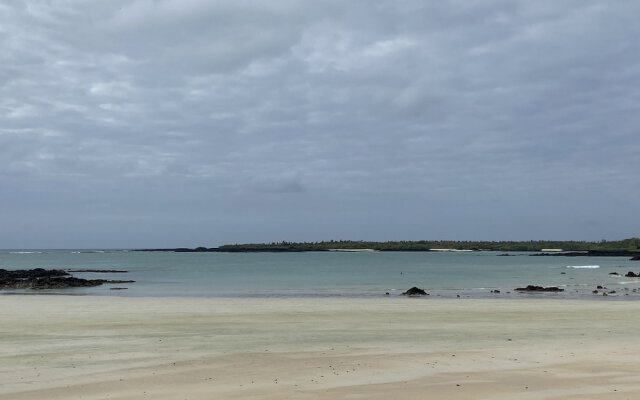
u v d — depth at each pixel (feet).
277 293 131.95
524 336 58.95
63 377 39.93
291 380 38.81
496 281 177.99
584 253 602.03
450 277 200.23
